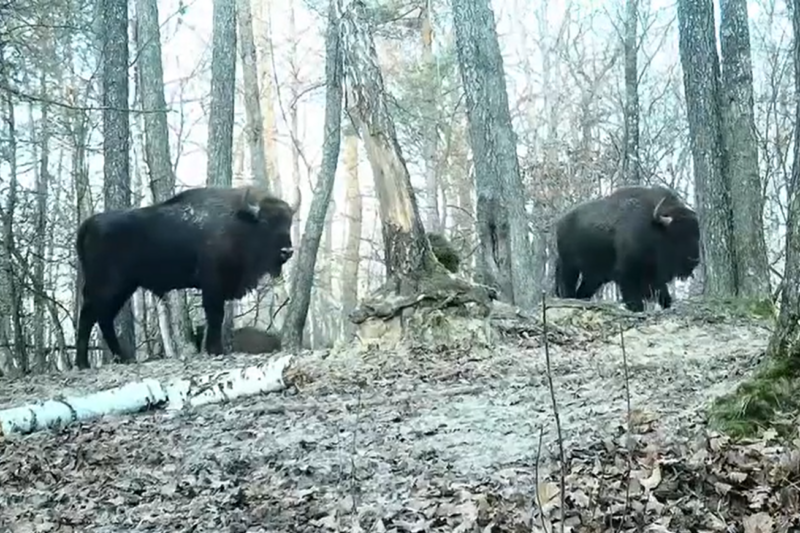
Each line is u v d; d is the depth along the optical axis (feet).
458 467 22.31
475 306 39.78
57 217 90.79
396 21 91.09
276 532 18.85
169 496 22.40
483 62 55.21
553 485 19.13
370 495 20.75
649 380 30.86
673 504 17.89
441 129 106.32
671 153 99.96
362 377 35.14
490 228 55.01
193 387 33.88
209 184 65.98
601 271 60.34
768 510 17.42
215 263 51.62
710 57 58.65
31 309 84.99
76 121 77.05
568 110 132.67
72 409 31.89
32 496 23.53
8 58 56.34
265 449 25.94
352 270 108.27
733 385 27.37
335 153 68.64
